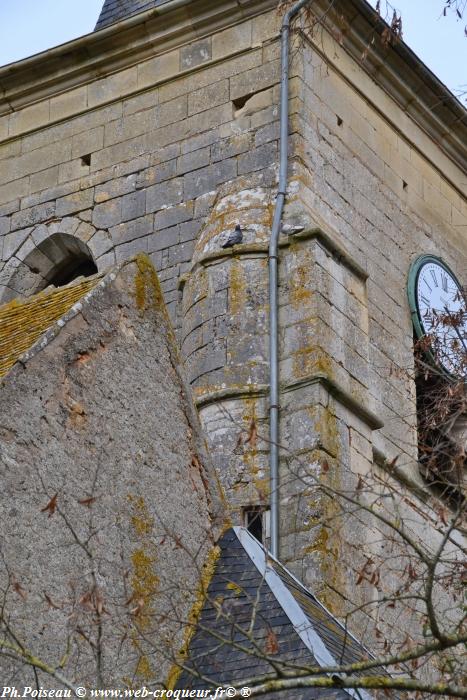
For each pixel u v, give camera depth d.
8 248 28.58
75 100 29.22
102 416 16.52
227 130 27.08
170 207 27.09
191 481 17.38
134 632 15.66
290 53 26.94
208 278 25.28
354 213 26.89
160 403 17.31
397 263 27.69
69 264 28.52
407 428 25.81
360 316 25.52
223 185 26.66
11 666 14.48
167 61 28.41
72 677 14.91
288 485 23.23
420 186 29.11
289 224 25.30
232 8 27.78
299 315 24.55
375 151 28.09
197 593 16.70
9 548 14.95
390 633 22.88
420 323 27.36
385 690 14.95
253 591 16.75
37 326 17.11
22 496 15.27
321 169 26.42
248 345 24.53
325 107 27.05
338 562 22.61
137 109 28.42
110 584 15.77
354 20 27.75
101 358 16.75
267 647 15.59
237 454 23.59
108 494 16.22
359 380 24.89
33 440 15.60
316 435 23.47
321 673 13.84
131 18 28.44
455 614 23.77
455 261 29.48
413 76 28.86
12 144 29.55
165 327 17.75
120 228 27.52
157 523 16.67
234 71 27.52
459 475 20.58
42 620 14.91
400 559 24.08
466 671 16.48
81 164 28.64
